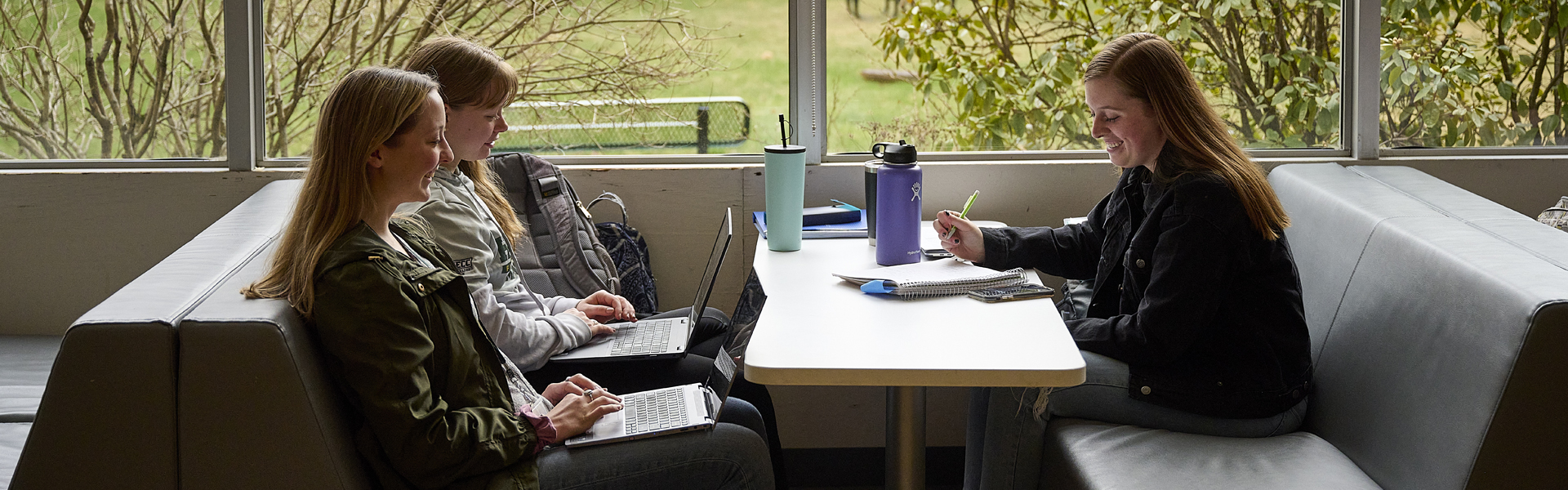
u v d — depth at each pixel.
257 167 2.70
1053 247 2.16
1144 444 1.77
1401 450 1.62
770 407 2.15
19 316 2.64
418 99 1.48
